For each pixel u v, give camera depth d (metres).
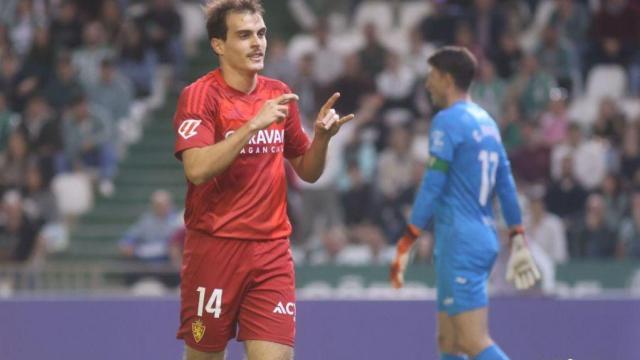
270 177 20.94
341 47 54.94
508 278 25.80
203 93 20.69
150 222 44.75
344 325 31.67
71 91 52.84
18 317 32.78
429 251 43.09
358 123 50.28
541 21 56.03
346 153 49.12
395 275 25.17
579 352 31.59
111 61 54.06
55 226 49.84
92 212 50.97
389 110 51.69
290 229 21.33
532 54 53.88
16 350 32.78
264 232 20.86
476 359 24.75
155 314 32.47
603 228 45.25
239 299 20.97
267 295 20.84
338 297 31.80
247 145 20.72
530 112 51.22
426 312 31.59
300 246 47.12
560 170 47.94
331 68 53.22
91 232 50.06
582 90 54.31
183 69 56.28
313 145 21.22
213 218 20.81
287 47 56.88
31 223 47.19
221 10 20.67
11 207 47.00
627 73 54.53
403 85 51.84
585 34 55.38
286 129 21.62
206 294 20.95
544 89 51.38
